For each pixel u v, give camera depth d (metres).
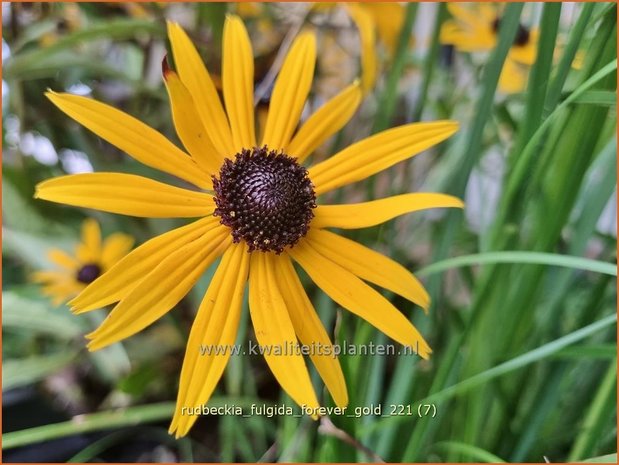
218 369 0.12
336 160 0.14
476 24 0.22
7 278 0.26
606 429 0.17
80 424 0.16
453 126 0.14
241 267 0.13
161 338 0.22
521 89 0.20
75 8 0.22
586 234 0.15
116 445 0.21
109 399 0.22
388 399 0.16
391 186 0.19
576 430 0.18
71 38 0.17
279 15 0.22
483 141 0.20
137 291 0.12
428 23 0.23
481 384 0.16
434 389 0.15
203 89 0.13
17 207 0.22
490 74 0.14
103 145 0.23
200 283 0.19
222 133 0.13
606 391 0.15
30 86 0.21
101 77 0.22
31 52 0.19
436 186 0.19
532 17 0.20
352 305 0.13
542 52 0.13
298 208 0.13
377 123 0.17
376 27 0.21
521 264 0.16
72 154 0.23
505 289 0.15
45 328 0.22
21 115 0.21
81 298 0.12
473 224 0.24
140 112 0.22
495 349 0.16
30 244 0.23
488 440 0.17
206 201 0.13
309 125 0.14
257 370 0.21
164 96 0.20
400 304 0.18
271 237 0.13
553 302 0.16
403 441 0.17
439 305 0.18
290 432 0.17
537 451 0.17
